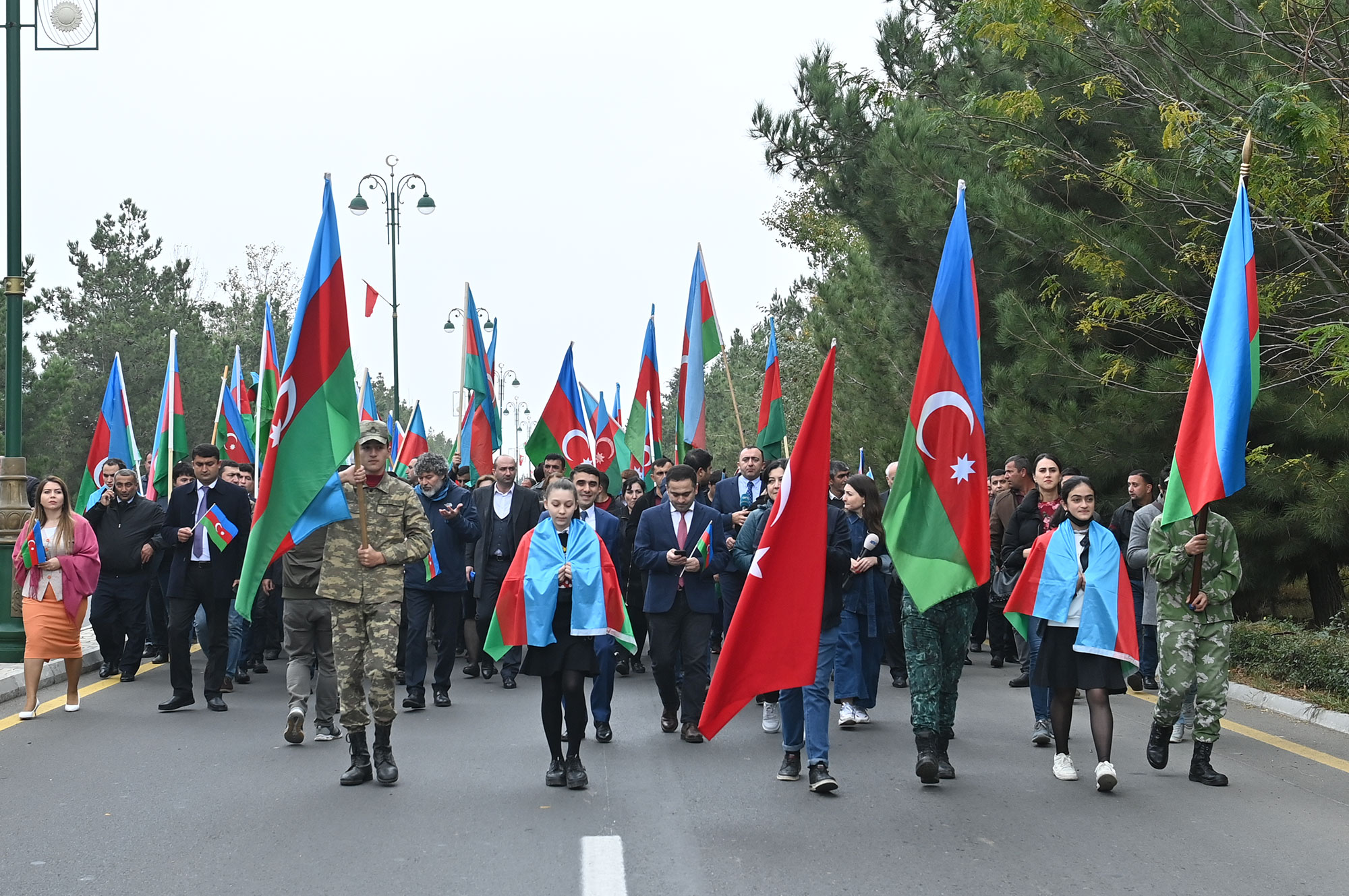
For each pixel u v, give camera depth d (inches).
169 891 213.5
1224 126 453.1
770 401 555.5
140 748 340.2
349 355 309.9
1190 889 215.0
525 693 453.1
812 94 746.2
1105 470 587.5
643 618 518.9
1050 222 568.1
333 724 357.7
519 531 476.7
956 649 305.4
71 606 394.0
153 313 2020.2
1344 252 448.8
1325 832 252.8
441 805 275.1
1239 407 296.2
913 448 303.3
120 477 472.7
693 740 358.3
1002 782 301.3
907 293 780.0
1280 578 588.7
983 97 542.9
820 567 279.1
